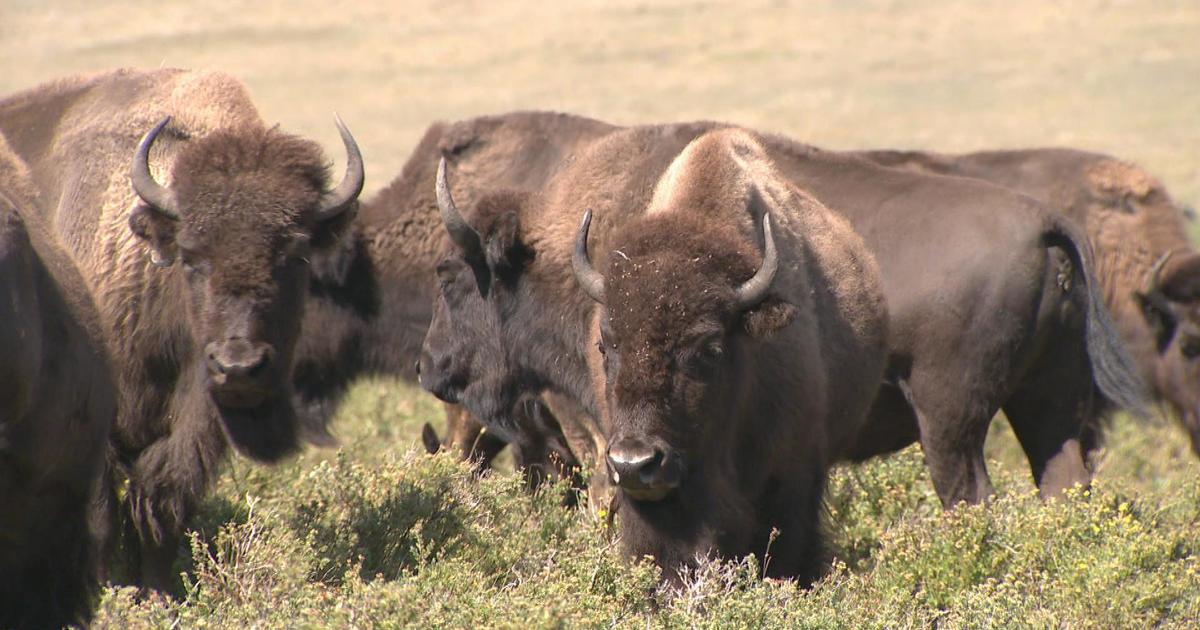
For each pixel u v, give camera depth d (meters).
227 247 22.70
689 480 20.05
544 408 27.75
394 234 32.53
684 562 20.33
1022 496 24.64
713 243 20.20
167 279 24.17
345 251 31.95
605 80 158.62
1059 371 28.36
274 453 23.84
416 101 145.25
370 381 33.59
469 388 27.56
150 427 24.64
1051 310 27.83
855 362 24.17
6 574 18.66
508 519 24.00
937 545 23.27
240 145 23.69
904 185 29.19
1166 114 124.69
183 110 26.44
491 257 26.09
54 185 26.11
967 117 127.81
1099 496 24.52
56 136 26.98
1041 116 126.75
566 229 25.56
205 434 24.09
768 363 21.42
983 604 19.48
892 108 134.38
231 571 20.08
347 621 16.95
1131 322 36.28
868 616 19.20
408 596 17.33
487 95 149.12
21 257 17.66
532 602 17.58
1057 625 19.16
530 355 26.38
